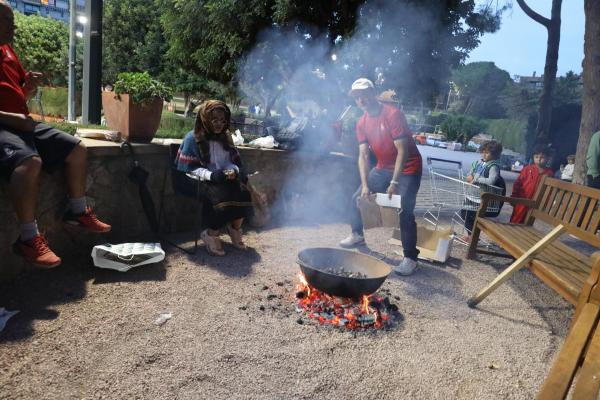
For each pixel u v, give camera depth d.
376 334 2.79
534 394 2.34
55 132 3.01
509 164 19.23
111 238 3.86
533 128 17.91
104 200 3.72
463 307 3.38
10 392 1.93
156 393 2.03
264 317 2.85
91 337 2.41
